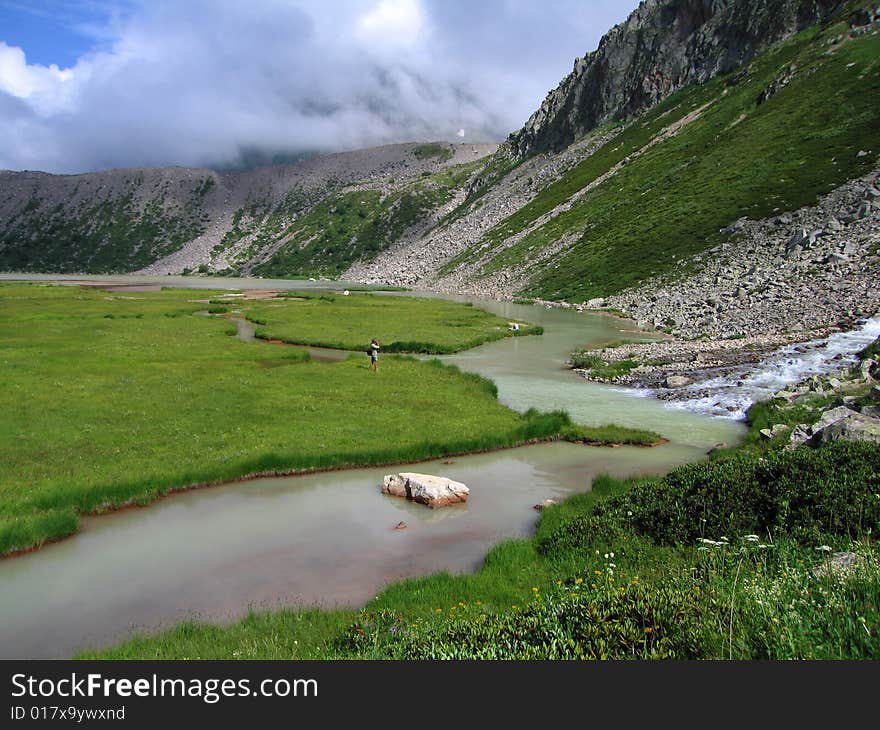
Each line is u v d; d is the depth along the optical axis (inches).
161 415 1259.8
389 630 479.5
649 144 6058.1
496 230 6697.8
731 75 6195.9
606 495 857.5
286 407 1350.9
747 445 1093.8
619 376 1806.1
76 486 864.3
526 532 785.6
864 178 3312.0
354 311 3553.2
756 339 2095.2
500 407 1405.0
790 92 4913.9
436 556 716.0
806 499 595.8
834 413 1034.1
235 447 1064.2
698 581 442.0
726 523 622.5
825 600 339.9
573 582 561.6
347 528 796.6
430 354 2290.8
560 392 1640.0
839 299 2315.5
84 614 589.0
